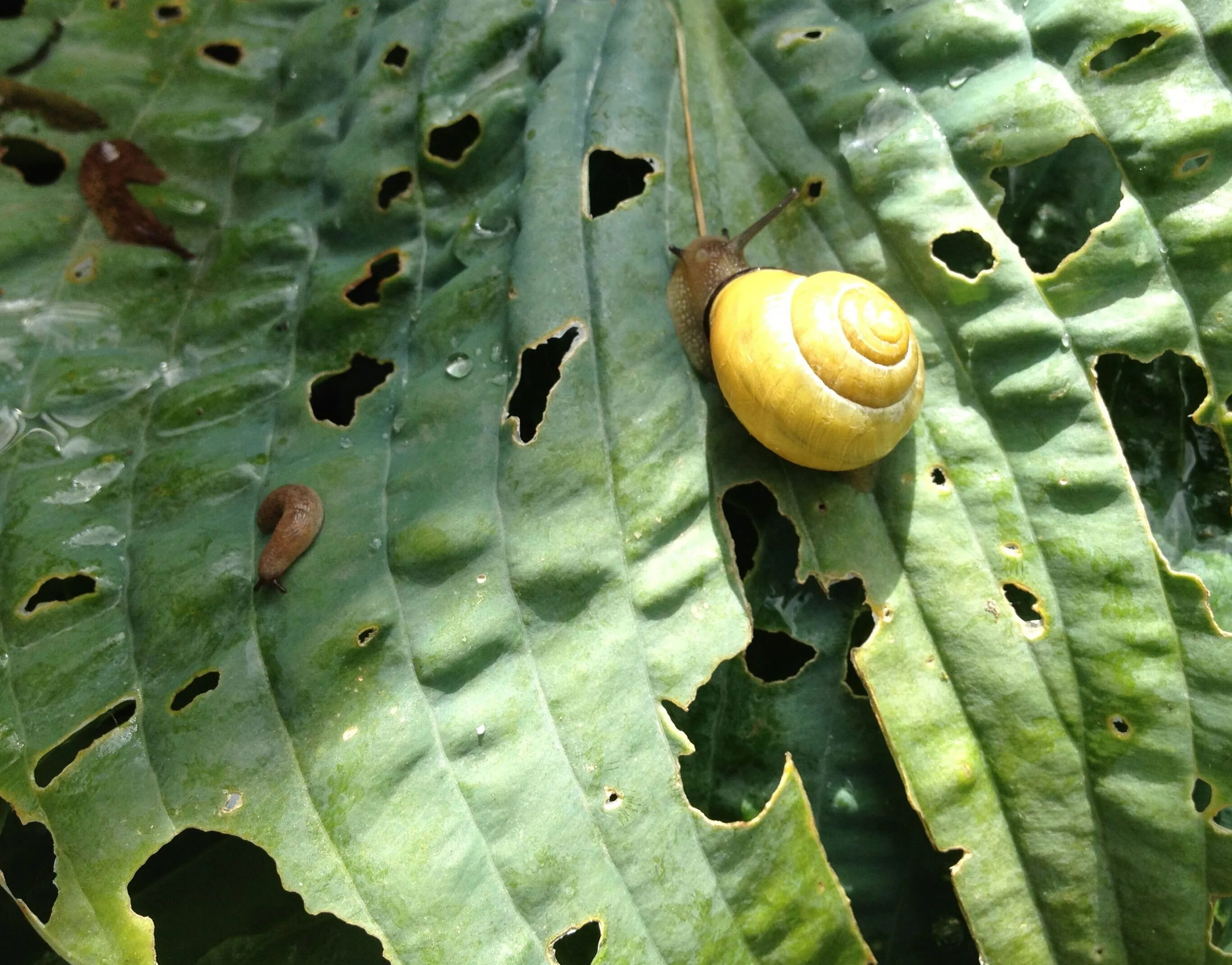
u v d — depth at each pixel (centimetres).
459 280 12
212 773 10
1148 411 12
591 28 13
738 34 13
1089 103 12
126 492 12
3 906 11
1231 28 11
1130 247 11
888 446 11
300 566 11
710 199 12
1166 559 11
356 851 10
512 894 10
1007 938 11
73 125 13
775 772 12
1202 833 11
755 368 11
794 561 12
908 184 12
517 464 11
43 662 11
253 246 13
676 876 10
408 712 11
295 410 12
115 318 13
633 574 11
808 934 11
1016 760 11
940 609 11
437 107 13
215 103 14
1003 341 12
